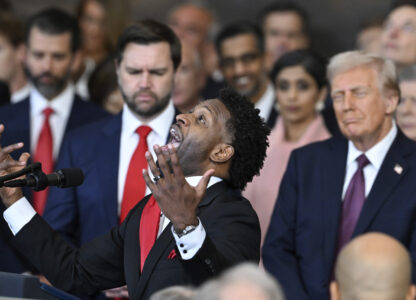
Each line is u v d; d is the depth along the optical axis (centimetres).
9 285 855
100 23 2483
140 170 1320
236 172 1038
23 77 2081
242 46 1973
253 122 1048
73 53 1723
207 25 2691
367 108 1308
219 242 915
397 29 1948
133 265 984
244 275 580
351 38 2917
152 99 1338
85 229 1334
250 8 3066
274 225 1365
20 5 3075
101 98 1794
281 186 1391
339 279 730
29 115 1634
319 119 1669
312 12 2952
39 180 926
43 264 1041
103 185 1330
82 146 1374
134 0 3106
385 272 702
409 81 1598
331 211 1312
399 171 1295
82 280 1036
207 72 2602
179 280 931
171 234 966
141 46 1341
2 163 1025
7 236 1479
